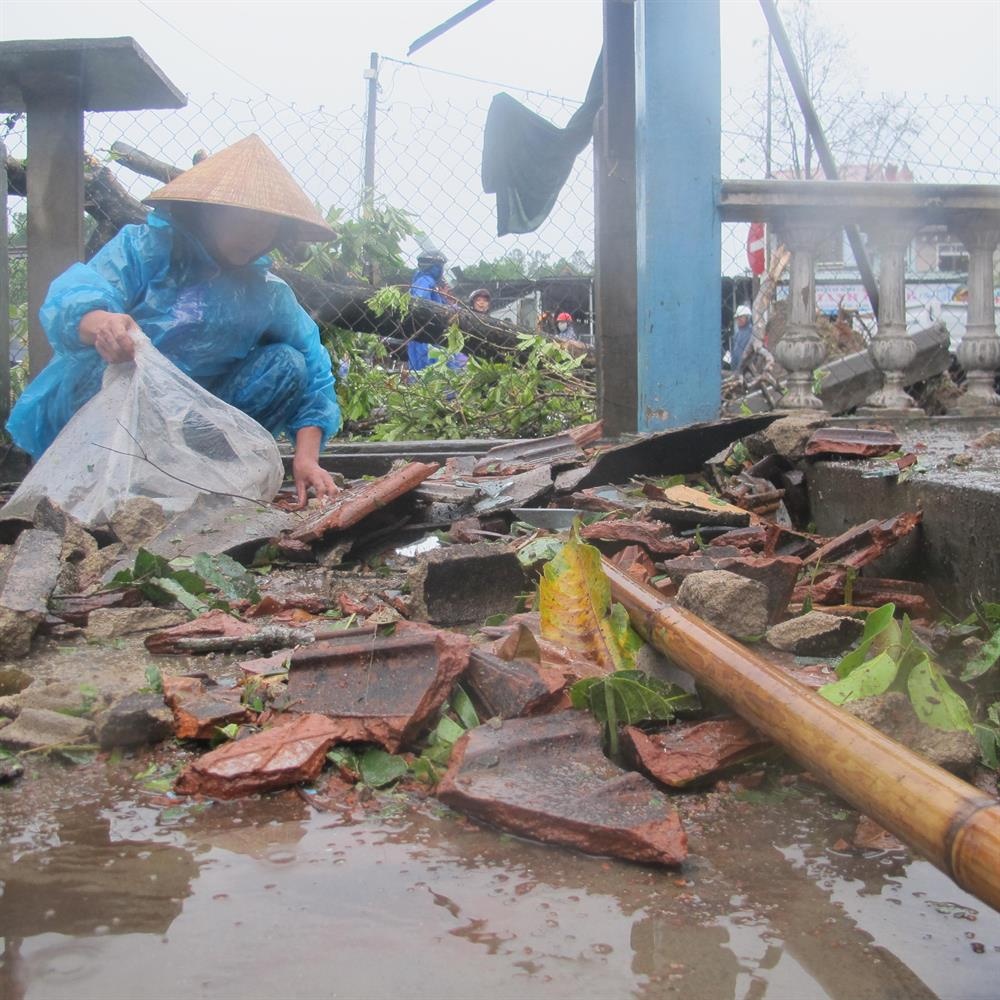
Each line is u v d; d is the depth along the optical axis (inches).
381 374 311.9
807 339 215.2
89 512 148.9
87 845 66.2
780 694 69.2
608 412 231.0
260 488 159.9
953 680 93.4
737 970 52.9
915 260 402.6
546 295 418.9
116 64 219.6
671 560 118.1
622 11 221.8
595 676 87.0
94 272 167.8
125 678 97.0
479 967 52.8
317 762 76.0
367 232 327.0
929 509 125.9
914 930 56.9
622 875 63.0
